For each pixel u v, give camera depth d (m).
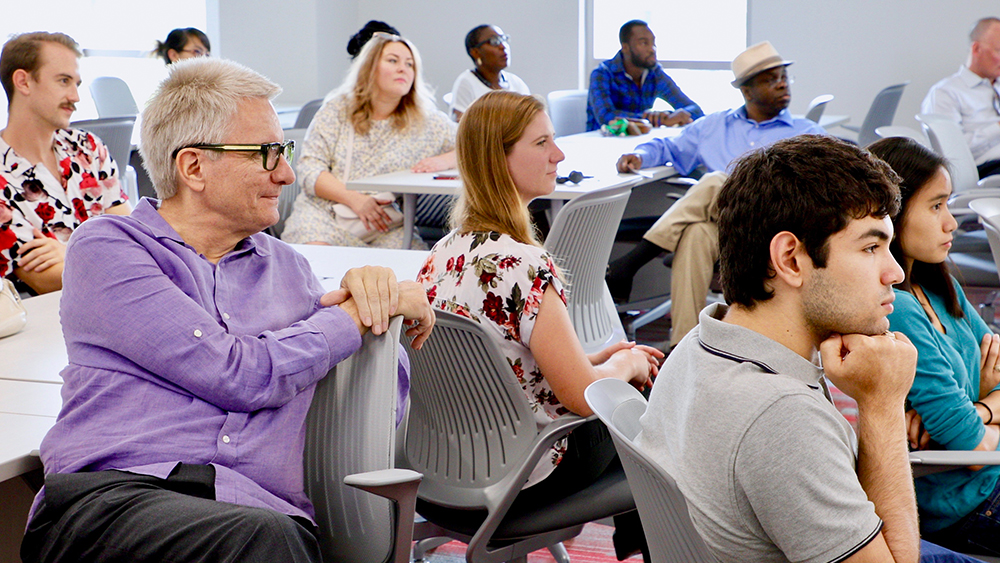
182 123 1.50
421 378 1.79
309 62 8.06
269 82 1.57
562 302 1.74
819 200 1.05
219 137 1.50
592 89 6.45
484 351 1.69
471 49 6.23
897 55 7.06
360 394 1.52
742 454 1.02
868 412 1.12
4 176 2.75
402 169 4.10
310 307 1.64
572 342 1.72
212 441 1.43
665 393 1.18
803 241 1.07
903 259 1.67
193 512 1.27
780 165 1.09
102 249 1.46
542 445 1.68
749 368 1.06
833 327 1.10
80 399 1.43
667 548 1.16
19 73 2.72
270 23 8.09
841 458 1.01
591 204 2.51
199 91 1.50
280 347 1.45
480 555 1.70
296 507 1.49
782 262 1.08
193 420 1.43
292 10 8.00
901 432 1.11
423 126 4.13
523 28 8.10
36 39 2.73
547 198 3.60
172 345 1.41
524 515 1.73
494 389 1.71
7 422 1.52
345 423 1.54
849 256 1.06
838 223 1.05
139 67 8.44
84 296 1.44
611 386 1.33
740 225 1.11
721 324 1.10
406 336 1.72
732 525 1.05
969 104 5.73
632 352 1.99
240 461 1.44
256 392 1.43
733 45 7.58
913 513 1.09
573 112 6.53
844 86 7.27
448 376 1.74
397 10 8.51
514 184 1.84
